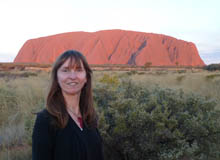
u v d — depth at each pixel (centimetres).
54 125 128
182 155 278
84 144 137
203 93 750
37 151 124
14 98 659
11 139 424
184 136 284
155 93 351
